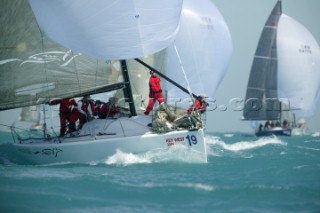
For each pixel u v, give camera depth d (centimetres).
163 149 5231
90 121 5722
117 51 5409
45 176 4425
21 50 5794
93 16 5375
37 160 5566
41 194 3784
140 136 5209
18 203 3559
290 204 3606
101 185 4081
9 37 5784
